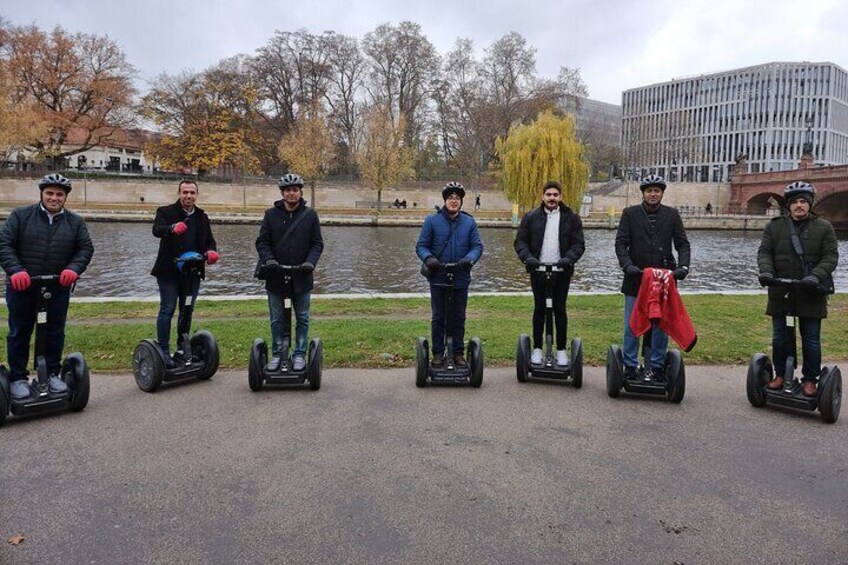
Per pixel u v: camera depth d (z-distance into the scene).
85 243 5.26
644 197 5.76
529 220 6.16
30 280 4.82
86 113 56.00
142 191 56.75
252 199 59.97
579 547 3.12
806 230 5.23
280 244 5.86
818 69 97.38
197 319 9.83
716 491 3.76
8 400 4.74
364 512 3.44
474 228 6.07
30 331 5.08
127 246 27.69
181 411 5.16
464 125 71.38
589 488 3.77
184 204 5.95
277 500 3.57
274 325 5.95
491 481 3.85
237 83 63.06
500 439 4.56
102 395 5.61
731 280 21.47
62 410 5.13
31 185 53.12
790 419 5.11
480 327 8.91
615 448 4.42
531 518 3.40
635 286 5.67
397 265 23.06
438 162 75.94
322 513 3.43
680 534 3.25
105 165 79.00
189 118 60.12
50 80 53.12
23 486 3.72
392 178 56.38
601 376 6.45
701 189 68.75
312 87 68.19
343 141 70.50
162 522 3.31
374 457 4.20
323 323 9.16
